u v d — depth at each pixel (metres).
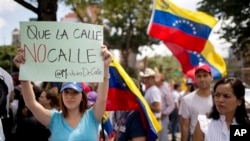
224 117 3.52
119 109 4.32
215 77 7.69
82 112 3.69
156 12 7.79
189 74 8.16
